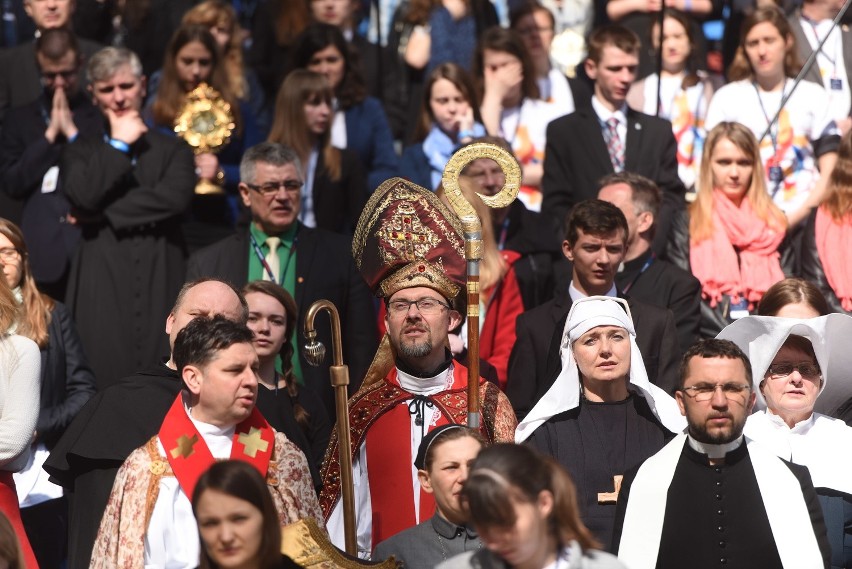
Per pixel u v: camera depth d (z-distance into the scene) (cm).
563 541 1560
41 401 2602
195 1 3941
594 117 3219
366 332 2778
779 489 1958
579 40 4009
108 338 2989
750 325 2233
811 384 2219
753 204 2980
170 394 2123
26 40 4041
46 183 3192
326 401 2723
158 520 1905
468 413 2112
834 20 3288
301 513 1970
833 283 2953
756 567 1936
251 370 1944
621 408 2220
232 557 1628
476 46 3556
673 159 3234
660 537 1964
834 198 2983
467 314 2219
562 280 2936
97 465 2088
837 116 3334
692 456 1989
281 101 3155
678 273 2759
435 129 3347
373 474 2211
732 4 3694
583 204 2556
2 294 2209
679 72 3534
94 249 3019
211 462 1931
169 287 3025
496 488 1512
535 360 2527
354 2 4091
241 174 2797
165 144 3075
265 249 2786
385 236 2219
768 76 3316
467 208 2117
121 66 3034
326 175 3166
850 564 2170
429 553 1925
